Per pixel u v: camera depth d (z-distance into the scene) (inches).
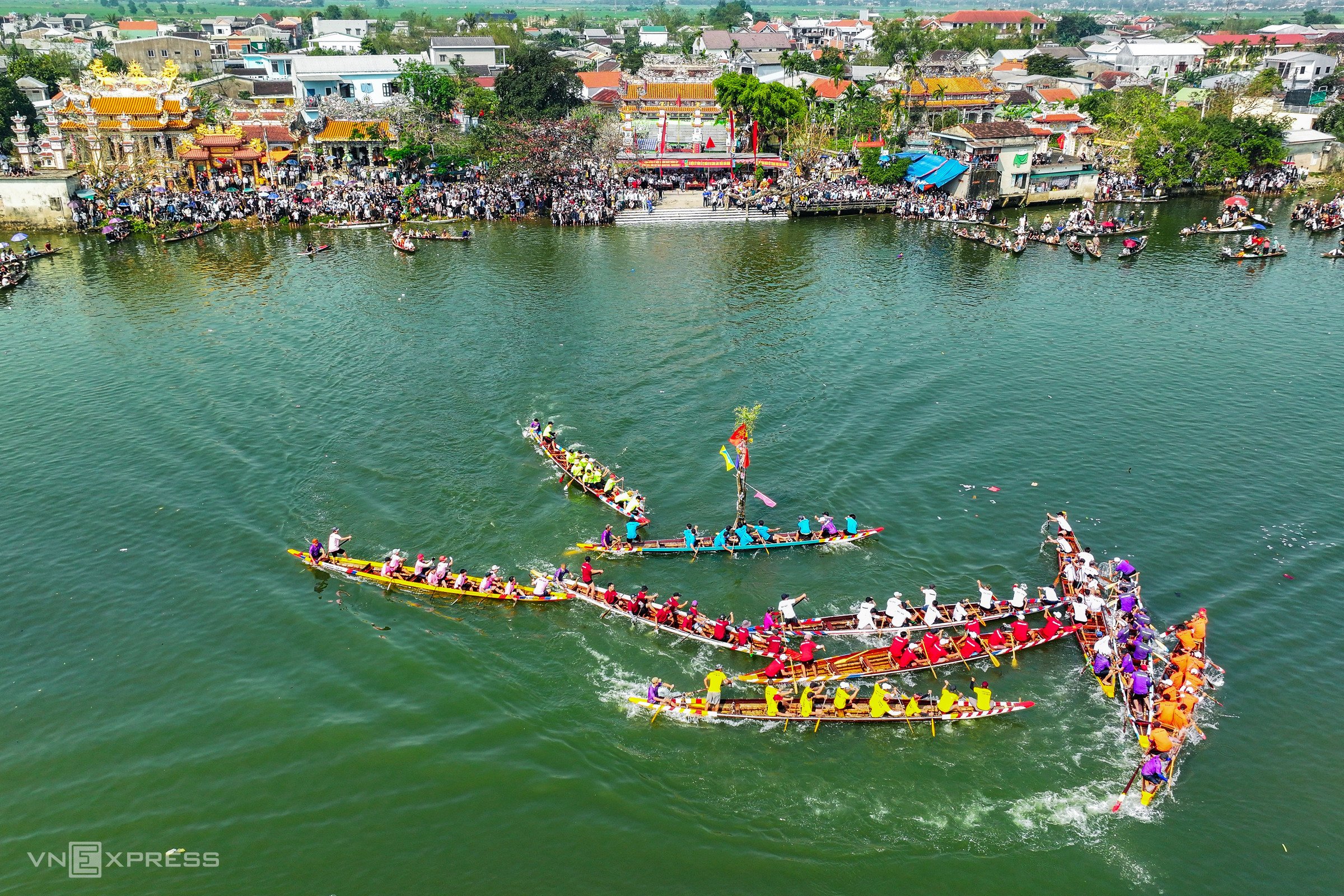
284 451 2588.6
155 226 4822.8
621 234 4822.8
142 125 5383.9
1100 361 3191.4
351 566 2081.7
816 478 2460.6
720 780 1574.8
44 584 2038.6
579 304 3735.2
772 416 2792.8
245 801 1523.1
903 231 4933.6
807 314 3644.2
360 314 3624.5
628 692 1771.7
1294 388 2967.5
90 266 4252.0
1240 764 1585.9
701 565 2128.4
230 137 5329.7
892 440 2650.1
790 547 2178.9
